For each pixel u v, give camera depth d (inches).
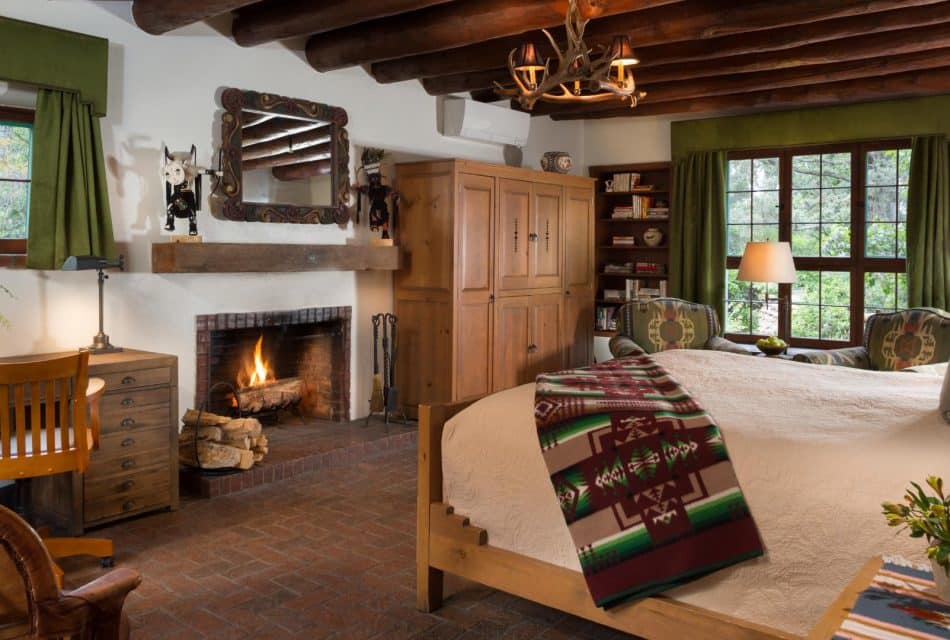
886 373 133.7
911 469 81.2
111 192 161.0
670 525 88.5
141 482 147.0
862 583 66.3
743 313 257.8
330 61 194.2
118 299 163.6
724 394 111.4
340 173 205.0
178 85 171.5
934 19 164.9
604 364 128.0
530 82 128.6
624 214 275.3
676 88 232.5
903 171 228.1
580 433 96.3
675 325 232.5
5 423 110.4
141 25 160.6
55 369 112.0
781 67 203.0
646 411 95.9
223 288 182.2
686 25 170.2
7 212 149.2
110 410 141.6
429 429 108.5
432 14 175.2
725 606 85.6
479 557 103.3
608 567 90.7
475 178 213.9
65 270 146.8
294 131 193.8
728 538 85.4
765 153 249.8
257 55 186.5
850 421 95.3
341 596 114.7
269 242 190.7
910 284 223.5
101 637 54.8
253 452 173.0
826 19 171.6
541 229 239.9
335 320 211.3
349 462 187.5
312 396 219.9
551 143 278.2
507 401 109.1
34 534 50.8
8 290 147.8
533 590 98.6
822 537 81.4
